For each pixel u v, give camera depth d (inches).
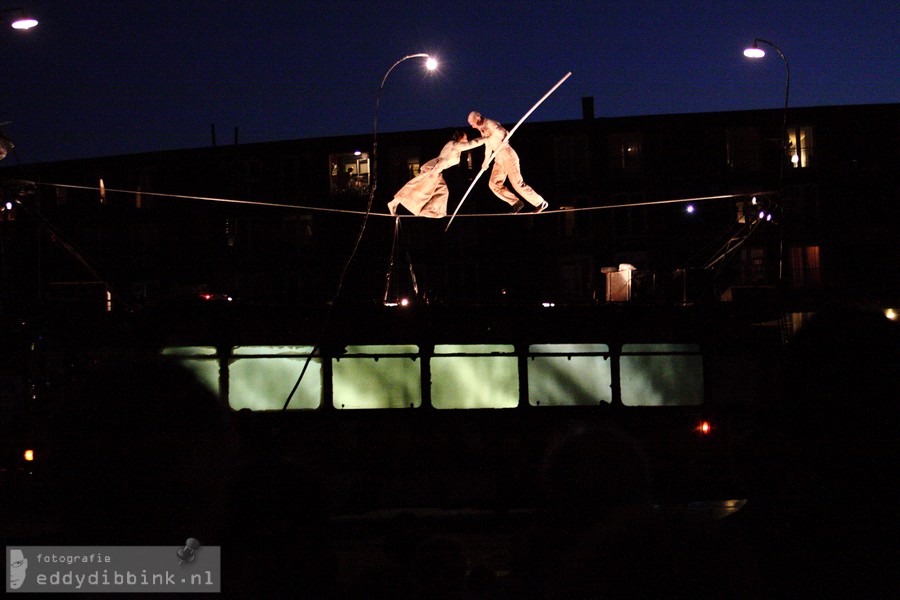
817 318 94.0
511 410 516.4
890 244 1486.2
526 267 1515.7
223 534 128.0
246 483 129.2
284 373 509.0
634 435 518.6
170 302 513.7
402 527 217.6
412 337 517.3
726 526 114.6
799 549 102.5
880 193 1505.9
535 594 126.0
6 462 486.6
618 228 1534.2
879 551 99.0
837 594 101.1
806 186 1512.1
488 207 1523.1
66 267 1337.4
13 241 1280.8
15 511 474.6
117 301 549.3
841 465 95.9
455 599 192.5
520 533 141.3
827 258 1477.6
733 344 528.7
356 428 507.8
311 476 134.8
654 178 1537.9
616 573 112.4
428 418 511.8
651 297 643.5
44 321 508.1
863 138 1524.4
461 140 571.8
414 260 1513.3
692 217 1518.2
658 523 114.5
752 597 106.8
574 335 525.3
